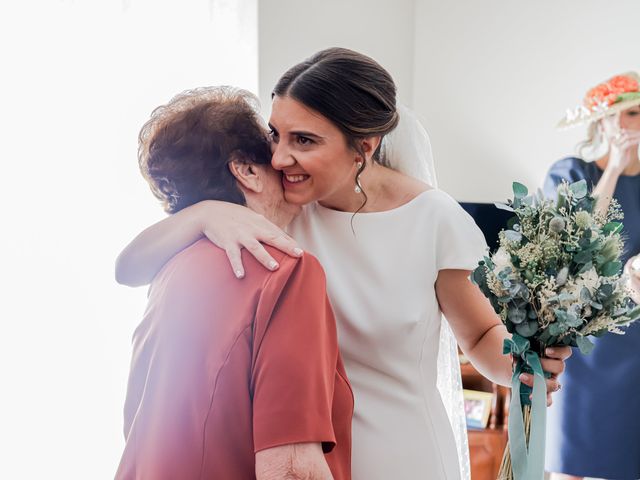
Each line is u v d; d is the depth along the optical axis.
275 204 1.27
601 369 3.16
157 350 1.08
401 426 1.48
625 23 3.68
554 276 1.25
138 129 2.86
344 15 3.77
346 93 1.23
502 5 3.77
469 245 1.47
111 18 2.80
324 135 1.24
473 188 3.92
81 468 2.76
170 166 1.20
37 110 2.66
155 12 2.91
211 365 1.01
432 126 3.91
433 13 3.82
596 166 3.39
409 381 1.50
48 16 2.66
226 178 1.22
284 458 0.96
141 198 2.84
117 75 2.82
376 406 1.49
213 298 1.05
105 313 2.78
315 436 0.97
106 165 2.80
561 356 1.30
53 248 2.71
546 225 1.29
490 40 3.80
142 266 1.20
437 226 1.47
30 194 2.67
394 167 1.59
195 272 1.09
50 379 2.71
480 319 1.50
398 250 1.48
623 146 3.23
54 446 2.73
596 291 1.24
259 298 1.04
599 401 3.17
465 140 3.90
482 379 3.37
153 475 1.02
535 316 1.27
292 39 3.73
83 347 2.76
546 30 3.75
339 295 1.50
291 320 1.02
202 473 1.00
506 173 3.88
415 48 3.85
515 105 3.82
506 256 1.32
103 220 2.79
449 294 1.50
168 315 1.08
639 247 3.21
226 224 1.12
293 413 0.97
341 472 1.15
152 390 1.07
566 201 1.31
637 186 3.25
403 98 3.92
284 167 1.24
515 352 1.31
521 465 1.31
